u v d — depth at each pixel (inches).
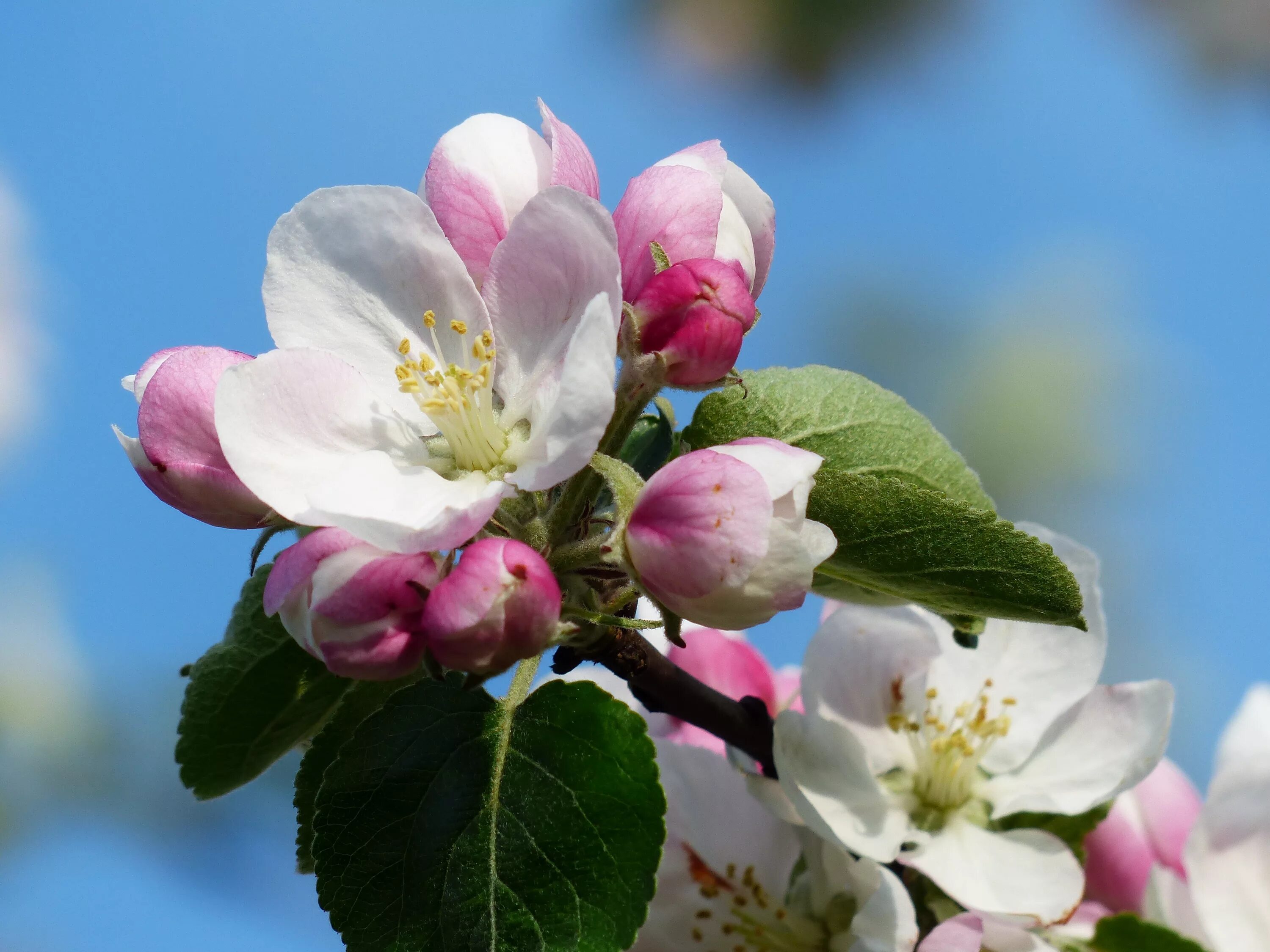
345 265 16.8
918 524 16.7
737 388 17.3
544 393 16.8
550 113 17.1
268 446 16.4
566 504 16.6
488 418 16.8
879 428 17.3
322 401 16.6
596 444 15.9
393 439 16.7
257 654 17.5
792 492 16.1
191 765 17.7
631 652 16.9
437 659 16.0
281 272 16.8
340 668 16.0
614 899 16.2
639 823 16.3
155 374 16.7
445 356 16.9
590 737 16.4
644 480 17.1
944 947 17.3
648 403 16.8
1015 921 17.7
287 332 16.8
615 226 17.1
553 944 16.1
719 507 16.0
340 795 16.5
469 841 16.4
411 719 16.6
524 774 16.4
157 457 16.6
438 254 16.8
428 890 16.3
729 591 16.0
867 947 17.3
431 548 16.1
